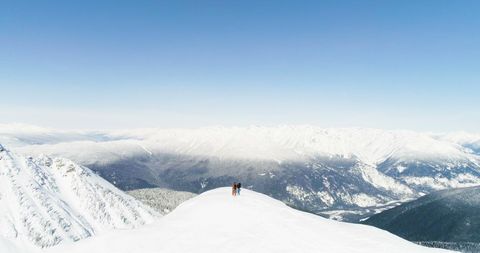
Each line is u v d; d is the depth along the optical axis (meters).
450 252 46.91
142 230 52.97
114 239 50.09
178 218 57.00
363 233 50.62
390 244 46.84
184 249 46.03
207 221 53.81
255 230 49.84
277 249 44.81
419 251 45.91
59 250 48.66
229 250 45.06
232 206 58.62
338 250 44.41
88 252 47.19
